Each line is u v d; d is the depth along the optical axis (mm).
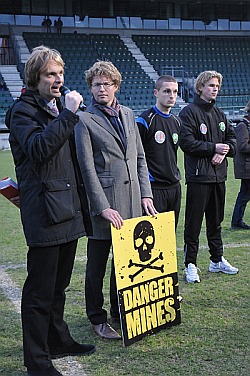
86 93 21453
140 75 23547
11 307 3428
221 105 22578
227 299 3475
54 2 24094
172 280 3014
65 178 2336
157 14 25891
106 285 3861
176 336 2895
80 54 23703
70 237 2375
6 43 23922
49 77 2283
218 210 3955
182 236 5453
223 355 2650
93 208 2725
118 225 2680
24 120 2248
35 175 2277
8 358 2684
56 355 2658
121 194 2799
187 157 3816
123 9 25391
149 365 2564
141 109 21500
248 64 26000
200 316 3182
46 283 2398
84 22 24969
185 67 24766
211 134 3771
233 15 26719
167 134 3369
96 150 2795
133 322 2799
